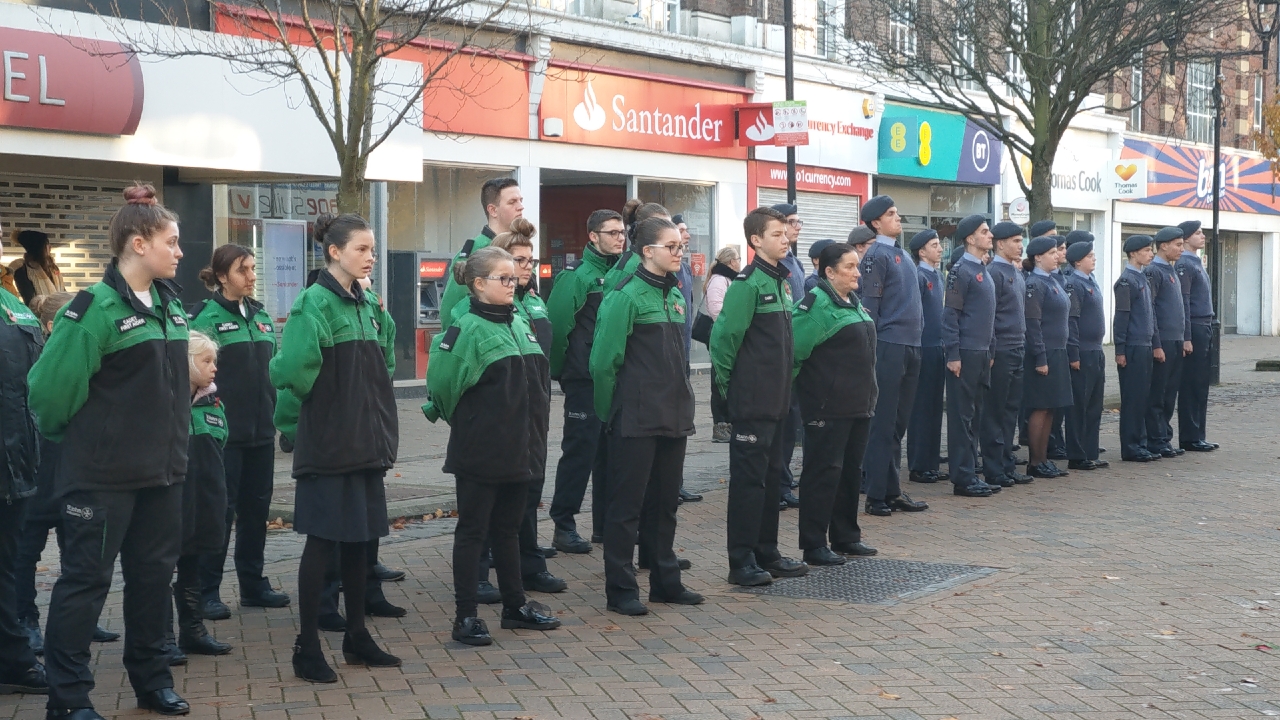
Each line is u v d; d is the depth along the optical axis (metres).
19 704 5.41
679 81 20.48
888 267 9.54
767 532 7.68
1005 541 8.70
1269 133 27.34
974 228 10.50
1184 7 16.44
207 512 5.93
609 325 6.86
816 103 23.00
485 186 7.81
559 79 18.50
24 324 5.66
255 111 13.05
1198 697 5.41
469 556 6.25
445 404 6.20
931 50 19.88
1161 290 13.04
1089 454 12.17
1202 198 34.12
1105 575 7.64
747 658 5.98
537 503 7.36
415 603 7.10
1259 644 6.18
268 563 8.07
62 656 4.92
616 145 19.53
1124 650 6.09
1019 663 5.88
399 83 12.91
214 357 5.95
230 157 12.85
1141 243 12.84
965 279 10.42
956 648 6.13
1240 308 37.84
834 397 7.88
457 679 5.66
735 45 21.41
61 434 5.02
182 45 12.34
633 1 19.98
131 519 5.12
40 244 11.40
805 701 5.34
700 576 7.76
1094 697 5.40
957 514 9.74
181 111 12.48
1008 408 11.07
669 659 5.97
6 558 5.54
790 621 6.66
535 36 18.03
